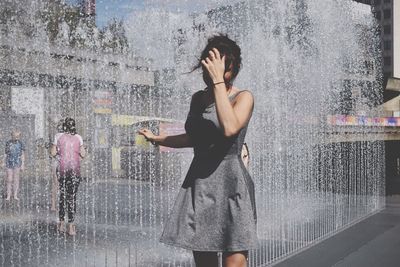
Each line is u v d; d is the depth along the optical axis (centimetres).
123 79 1216
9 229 698
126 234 667
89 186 1323
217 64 232
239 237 230
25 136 1371
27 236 645
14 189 1073
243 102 238
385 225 793
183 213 241
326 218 845
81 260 518
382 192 1332
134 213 878
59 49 1149
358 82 1538
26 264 498
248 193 238
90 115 1433
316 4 1209
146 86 1172
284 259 535
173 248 579
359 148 1581
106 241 619
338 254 566
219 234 234
